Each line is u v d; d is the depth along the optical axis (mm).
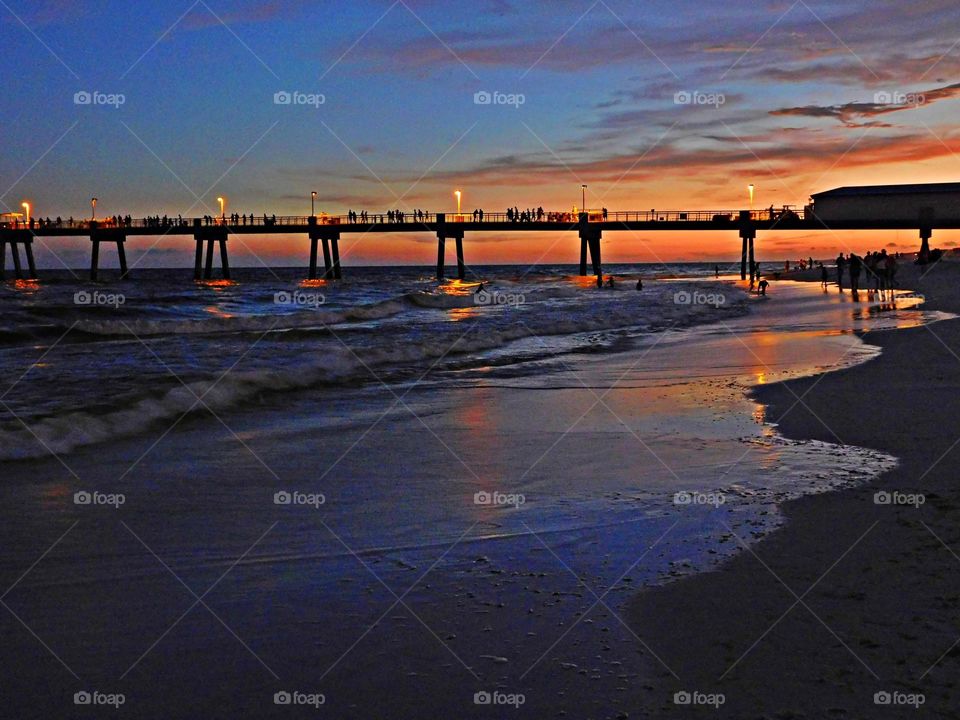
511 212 60344
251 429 9211
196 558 5078
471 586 4555
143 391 10992
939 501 5852
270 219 62375
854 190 58719
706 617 4020
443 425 9430
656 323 25953
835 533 5223
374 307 32531
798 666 3496
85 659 3740
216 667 3654
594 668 3555
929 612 3967
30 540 5398
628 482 6746
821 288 46750
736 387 11766
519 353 17391
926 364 13289
